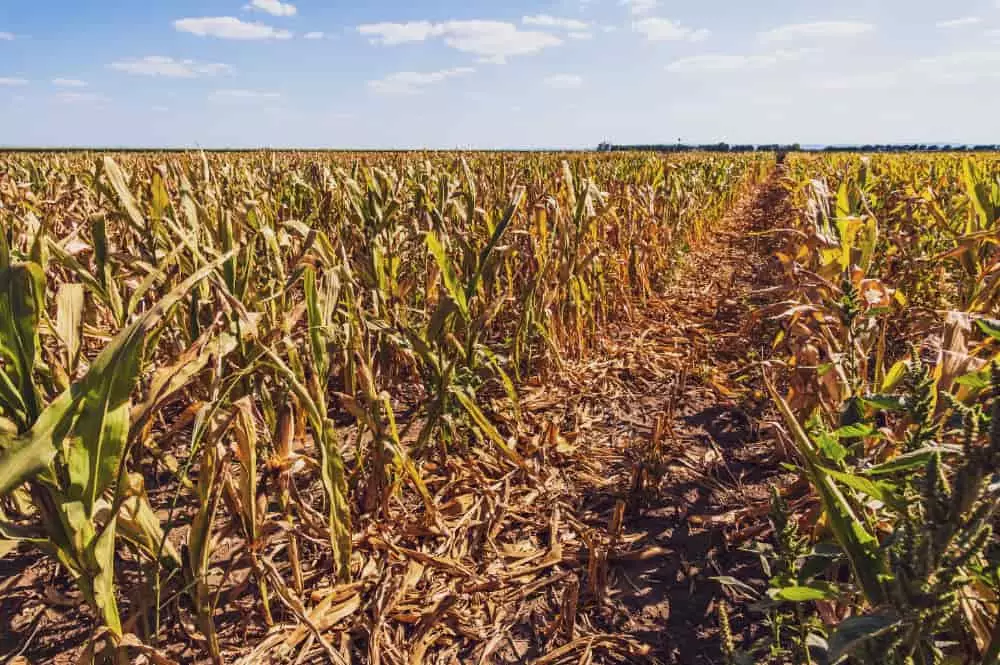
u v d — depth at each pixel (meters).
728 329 6.12
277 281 3.24
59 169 9.06
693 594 2.61
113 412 1.57
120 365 1.54
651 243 7.74
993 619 1.51
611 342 5.73
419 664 2.26
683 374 4.74
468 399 3.24
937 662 1.35
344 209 5.55
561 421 4.14
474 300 4.44
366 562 2.73
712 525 3.02
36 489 1.65
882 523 1.91
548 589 2.67
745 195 22.44
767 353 5.21
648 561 2.82
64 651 2.31
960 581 1.01
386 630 2.40
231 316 2.25
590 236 5.67
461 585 2.65
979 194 4.55
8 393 1.61
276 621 2.42
